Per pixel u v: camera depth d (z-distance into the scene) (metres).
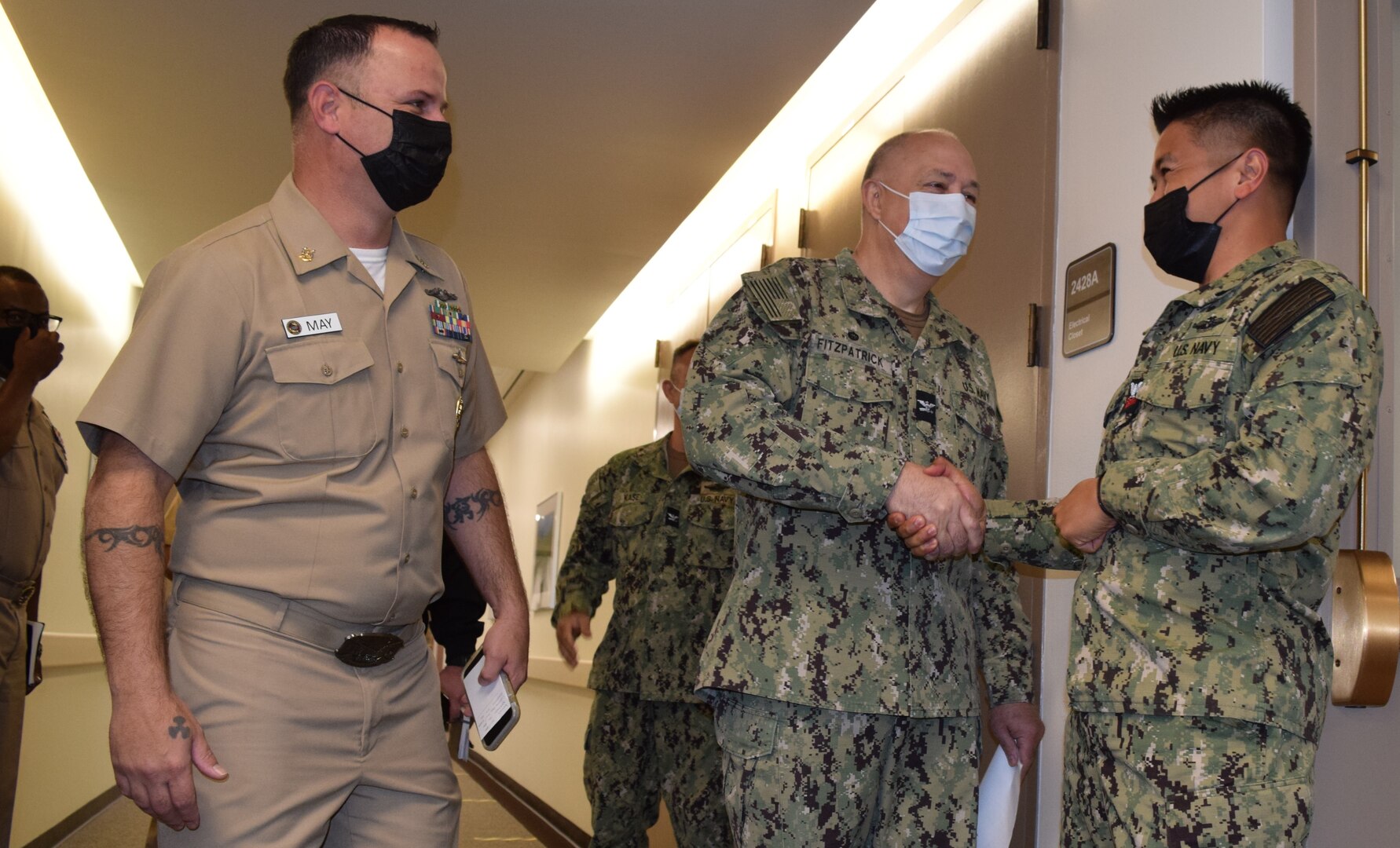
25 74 4.35
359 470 1.58
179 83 3.77
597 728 3.56
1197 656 1.41
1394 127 1.94
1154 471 1.46
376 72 1.67
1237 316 1.49
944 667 1.84
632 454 3.86
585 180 4.40
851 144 3.65
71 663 5.05
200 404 1.48
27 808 4.57
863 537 1.82
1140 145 2.29
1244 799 1.34
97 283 5.87
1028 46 2.71
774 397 1.85
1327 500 1.32
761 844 1.71
